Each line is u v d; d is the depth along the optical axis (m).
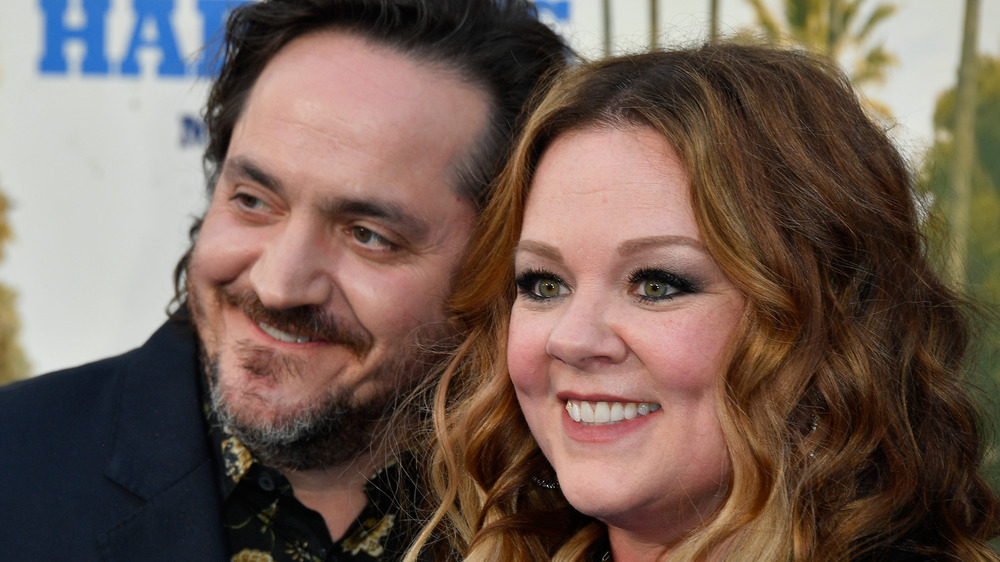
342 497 1.93
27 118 2.78
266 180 1.78
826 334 1.45
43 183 2.79
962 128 2.69
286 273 1.76
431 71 1.88
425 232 1.84
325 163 1.76
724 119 1.44
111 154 2.80
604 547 1.67
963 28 2.70
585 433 1.47
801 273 1.43
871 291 1.51
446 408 1.86
